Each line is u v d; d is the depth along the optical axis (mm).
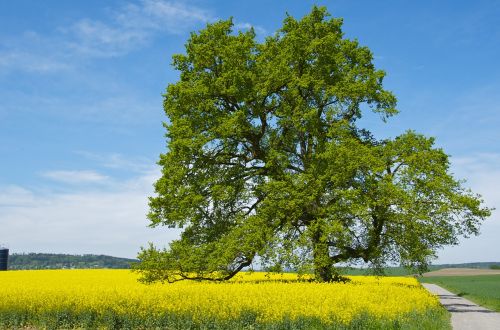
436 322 16781
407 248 24328
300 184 25891
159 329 15031
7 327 16031
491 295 36625
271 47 28922
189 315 15461
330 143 25438
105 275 39656
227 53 27703
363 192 25062
